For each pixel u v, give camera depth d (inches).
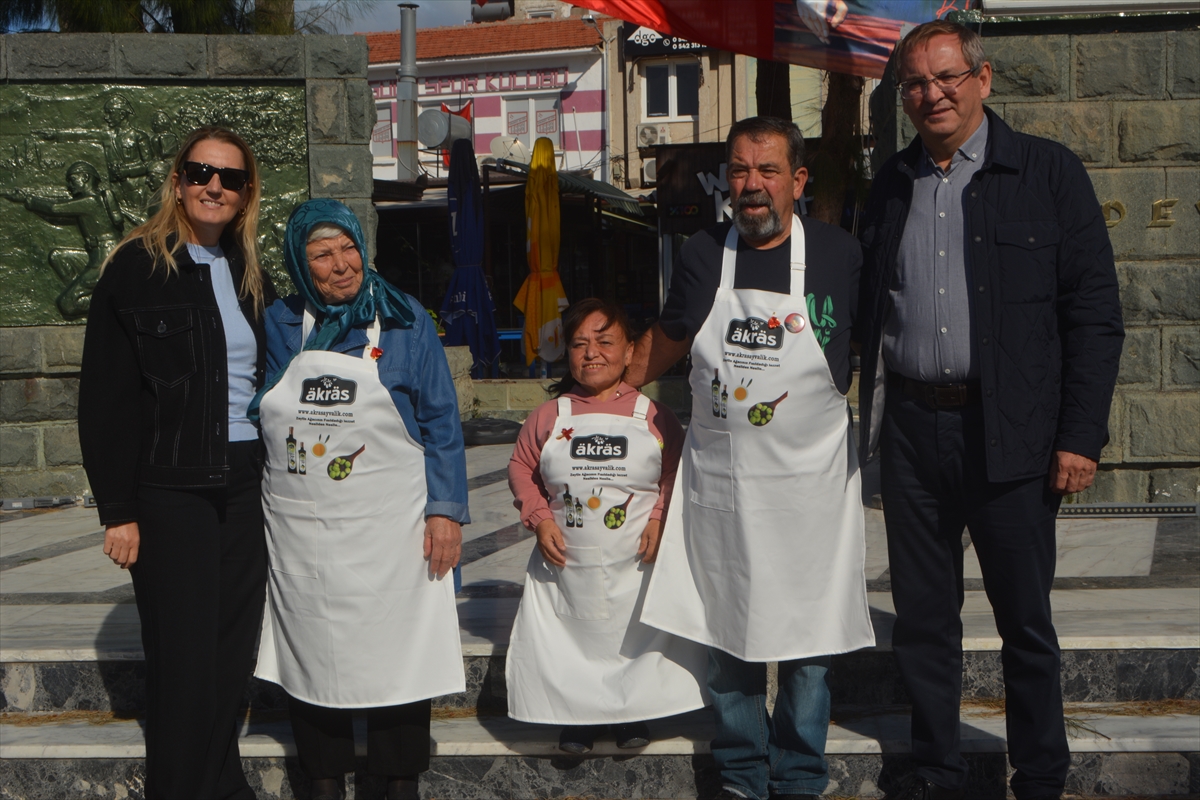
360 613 112.7
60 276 251.3
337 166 250.2
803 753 115.1
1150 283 212.8
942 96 108.8
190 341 110.0
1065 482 109.0
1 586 176.7
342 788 124.0
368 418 111.2
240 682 117.1
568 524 121.2
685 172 623.5
